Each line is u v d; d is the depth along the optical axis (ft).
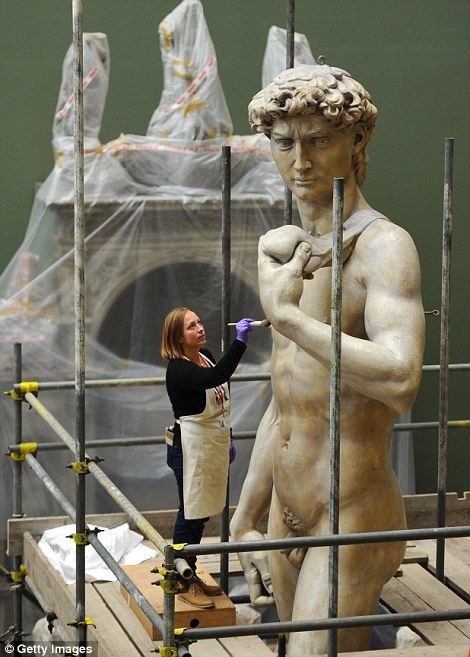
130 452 33.47
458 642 19.06
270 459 19.74
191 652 18.63
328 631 16.05
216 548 15.20
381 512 17.95
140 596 16.17
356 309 17.10
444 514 20.95
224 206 20.06
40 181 38.01
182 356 18.97
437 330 39.81
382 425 17.90
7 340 32.27
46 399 32.78
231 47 38.75
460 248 40.27
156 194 33.04
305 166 17.02
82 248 16.81
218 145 33.14
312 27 39.45
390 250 16.72
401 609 20.31
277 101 16.85
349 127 17.10
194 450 18.69
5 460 32.60
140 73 38.32
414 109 40.04
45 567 21.86
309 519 18.29
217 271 33.30
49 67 37.86
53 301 32.58
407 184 40.19
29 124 37.88
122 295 32.96
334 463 15.43
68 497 33.22
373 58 39.78
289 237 16.39
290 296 16.12
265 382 33.50
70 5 37.86
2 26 37.47
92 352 32.83
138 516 16.21
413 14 39.83
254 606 20.10
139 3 38.11
